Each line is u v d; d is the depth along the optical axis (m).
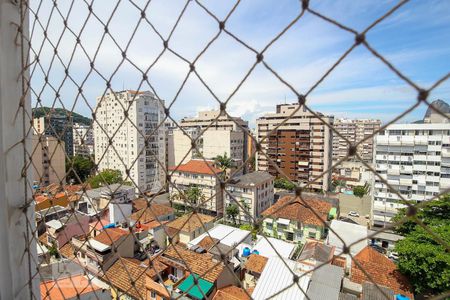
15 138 1.18
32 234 1.27
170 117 0.97
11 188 1.18
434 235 0.51
